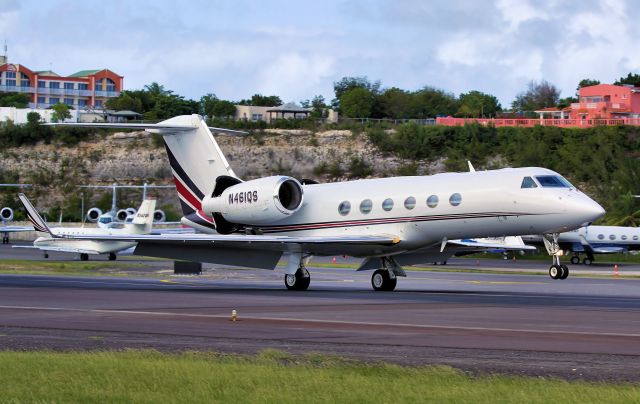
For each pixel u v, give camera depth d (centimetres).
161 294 7856
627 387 3356
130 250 18012
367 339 4688
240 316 5825
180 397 3152
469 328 5184
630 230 18575
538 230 8375
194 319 5625
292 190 9406
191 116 9869
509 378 3528
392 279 9150
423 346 4438
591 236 18675
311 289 9338
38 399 3117
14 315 5850
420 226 8800
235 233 9700
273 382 3391
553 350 4309
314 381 3400
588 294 8775
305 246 8831
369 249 9006
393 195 8956
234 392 3222
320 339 4691
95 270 13075
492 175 8600
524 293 8819
